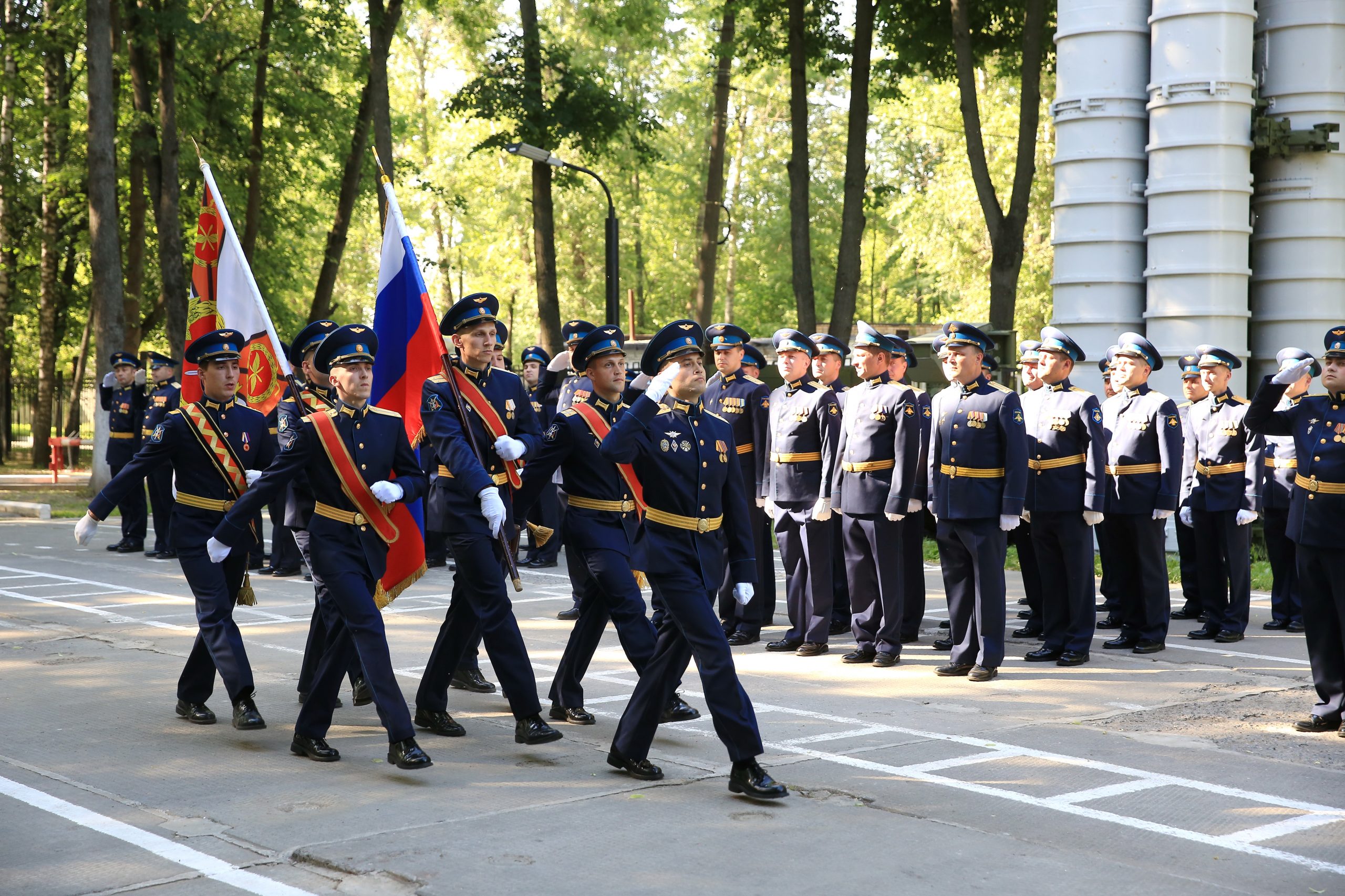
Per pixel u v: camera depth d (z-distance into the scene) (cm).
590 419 722
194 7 2725
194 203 2945
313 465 653
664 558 597
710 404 1062
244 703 720
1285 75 1551
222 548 661
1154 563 981
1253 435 1028
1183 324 1537
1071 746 688
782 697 812
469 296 763
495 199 4331
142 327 3038
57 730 722
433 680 710
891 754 668
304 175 3269
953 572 901
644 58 4181
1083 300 1611
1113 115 1583
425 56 4247
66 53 2725
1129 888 477
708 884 477
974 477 873
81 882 480
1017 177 1962
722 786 608
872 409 923
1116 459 984
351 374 661
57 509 2170
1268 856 514
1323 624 729
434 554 1480
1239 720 754
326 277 2923
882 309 5688
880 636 921
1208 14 1510
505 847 517
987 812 567
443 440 677
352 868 492
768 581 1089
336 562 646
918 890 472
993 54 2450
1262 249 1599
